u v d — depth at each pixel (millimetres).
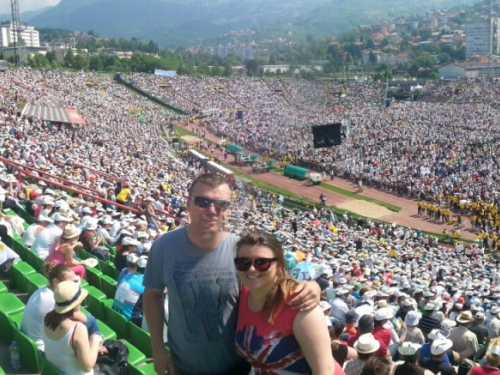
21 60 152250
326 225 56094
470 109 132750
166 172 64375
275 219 51938
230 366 6238
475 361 14805
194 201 6023
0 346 10766
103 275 15547
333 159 88938
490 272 40375
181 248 6109
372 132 108500
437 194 69562
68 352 8492
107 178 44812
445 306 20688
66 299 8500
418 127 112938
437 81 172250
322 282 19031
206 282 5992
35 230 16688
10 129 55625
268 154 98062
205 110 147750
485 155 84562
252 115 140750
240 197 55812
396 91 190000
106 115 110250
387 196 74500
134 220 24750
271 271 5543
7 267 14312
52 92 116312
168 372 6352
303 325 5426
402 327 15414
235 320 6066
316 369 5383
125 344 10531
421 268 36969
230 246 6164
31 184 31312
